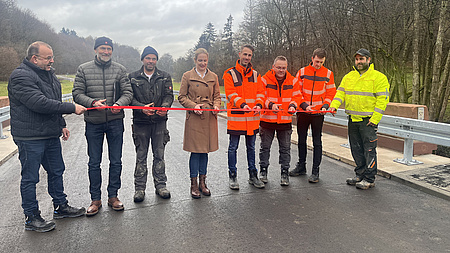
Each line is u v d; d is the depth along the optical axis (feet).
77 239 9.50
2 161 18.45
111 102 11.44
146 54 12.01
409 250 8.79
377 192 13.50
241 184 14.67
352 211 11.51
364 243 9.18
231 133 13.75
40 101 9.48
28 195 9.89
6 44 180.34
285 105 14.33
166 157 19.83
